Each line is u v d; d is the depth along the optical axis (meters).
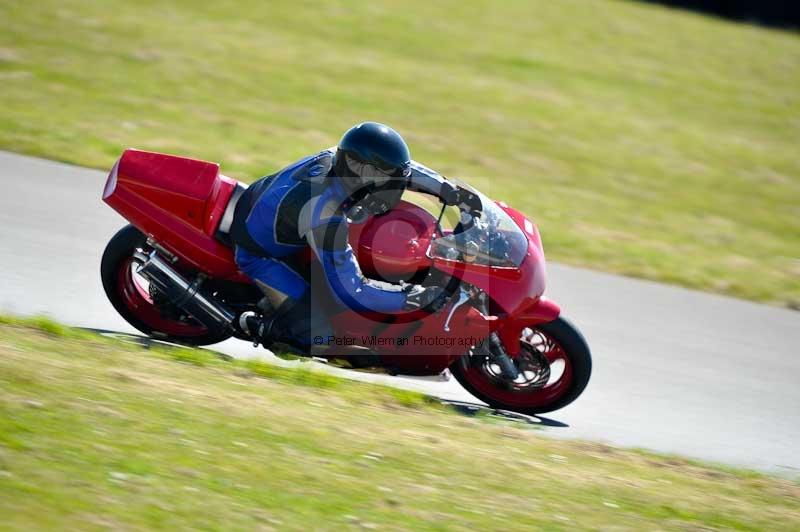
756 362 27.14
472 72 66.25
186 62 54.09
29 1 60.09
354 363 20.91
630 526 15.41
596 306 29.31
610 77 73.69
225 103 47.88
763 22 126.50
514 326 20.55
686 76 79.56
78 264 25.59
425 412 19.83
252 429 16.25
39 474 13.20
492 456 17.45
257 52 59.88
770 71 88.12
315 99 52.00
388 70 61.94
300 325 20.20
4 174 31.55
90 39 54.66
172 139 39.50
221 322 20.78
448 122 52.66
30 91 42.97
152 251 21.27
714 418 23.05
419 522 14.27
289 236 19.70
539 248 20.86
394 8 82.81
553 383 21.45
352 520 13.94
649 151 55.41
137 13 63.69
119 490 13.34
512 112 57.47
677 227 41.47
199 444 15.25
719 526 15.98
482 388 21.75
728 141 61.94
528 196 41.38
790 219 47.09
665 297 31.38
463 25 81.62
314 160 20.02
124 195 20.42
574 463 18.09
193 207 20.48
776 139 65.25
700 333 28.67
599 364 25.11
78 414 15.18
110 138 37.88
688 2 127.62
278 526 13.36
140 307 22.02
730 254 38.38
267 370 20.19
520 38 81.00
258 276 20.17
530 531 14.62
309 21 72.31
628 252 35.56
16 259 25.06
